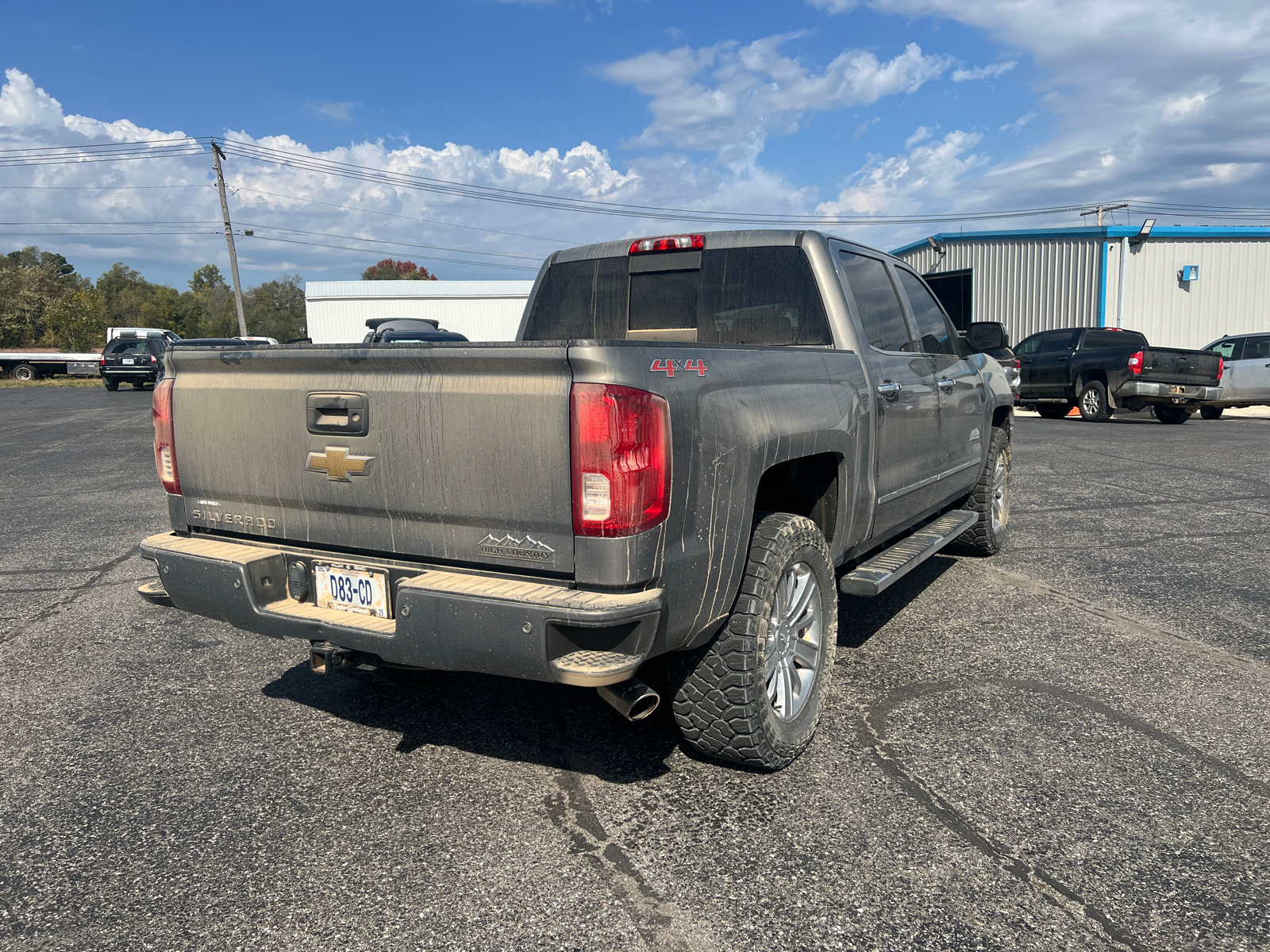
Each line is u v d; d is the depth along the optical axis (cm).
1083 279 2292
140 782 308
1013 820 274
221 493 317
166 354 325
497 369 247
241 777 310
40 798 298
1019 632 452
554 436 240
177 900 240
